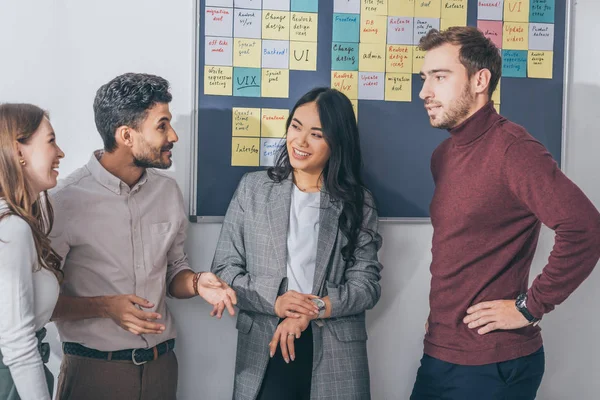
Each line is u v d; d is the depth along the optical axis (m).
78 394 1.76
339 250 1.92
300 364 1.88
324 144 1.91
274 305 1.84
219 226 2.13
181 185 2.11
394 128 2.18
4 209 1.45
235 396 1.92
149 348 1.82
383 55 2.16
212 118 2.10
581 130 2.28
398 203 2.20
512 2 2.20
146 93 1.73
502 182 1.72
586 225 1.63
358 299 1.87
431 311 1.90
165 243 1.87
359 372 1.89
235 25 2.09
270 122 2.12
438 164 1.98
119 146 1.76
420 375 1.93
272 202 1.93
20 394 1.42
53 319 1.74
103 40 2.04
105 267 1.77
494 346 1.77
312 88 2.13
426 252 2.24
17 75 2.02
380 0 2.14
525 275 1.83
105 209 1.77
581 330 2.31
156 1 2.06
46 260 1.59
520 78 2.22
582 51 2.27
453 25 2.19
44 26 2.02
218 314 1.81
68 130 2.05
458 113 1.78
